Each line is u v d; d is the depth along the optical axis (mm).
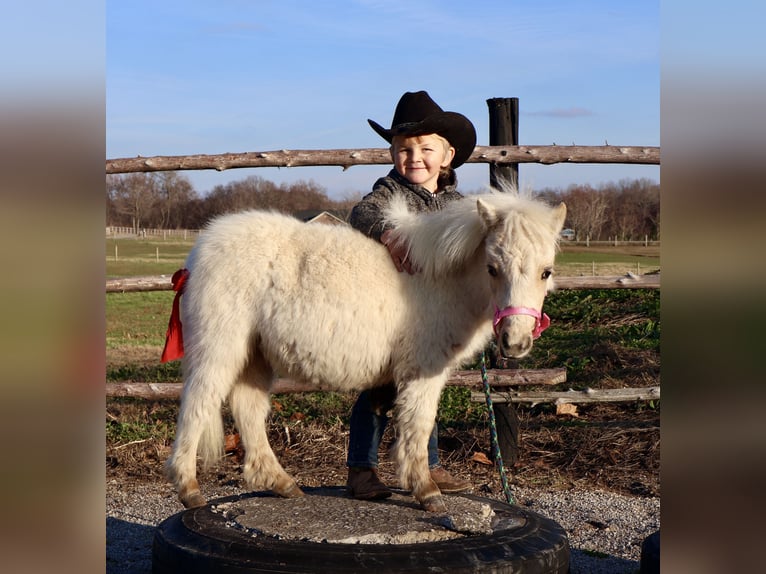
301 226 3283
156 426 5879
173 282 3271
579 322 8492
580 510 4277
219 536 2662
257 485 3270
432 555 2504
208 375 3064
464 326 3080
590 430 5582
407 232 3090
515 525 2908
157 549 2799
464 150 3711
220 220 3334
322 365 3055
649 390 5398
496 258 2826
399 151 3545
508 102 5289
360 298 3023
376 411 3346
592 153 5180
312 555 2471
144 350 9086
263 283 3090
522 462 5191
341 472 4980
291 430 5750
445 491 3559
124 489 4703
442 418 5988
